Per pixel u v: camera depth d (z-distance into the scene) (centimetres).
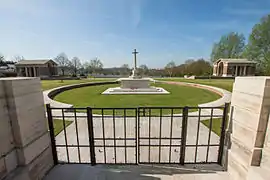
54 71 3712
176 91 1229
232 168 217
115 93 1134
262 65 2233
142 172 231
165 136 362
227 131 231
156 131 391
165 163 253
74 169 239
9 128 167
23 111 178
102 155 284
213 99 888
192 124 439
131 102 816
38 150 206
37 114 206
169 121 461
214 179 215
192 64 3531
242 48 3164
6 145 162
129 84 1370
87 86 1667
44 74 3381
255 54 2239
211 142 334
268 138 168
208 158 272
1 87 157
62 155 285
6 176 162
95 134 376
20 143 174
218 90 1095
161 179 216
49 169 234
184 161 257
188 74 3438
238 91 205
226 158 233
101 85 1792
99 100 874
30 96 191
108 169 239
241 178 197
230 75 2914
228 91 1030
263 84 163
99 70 4762
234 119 214
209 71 3372
